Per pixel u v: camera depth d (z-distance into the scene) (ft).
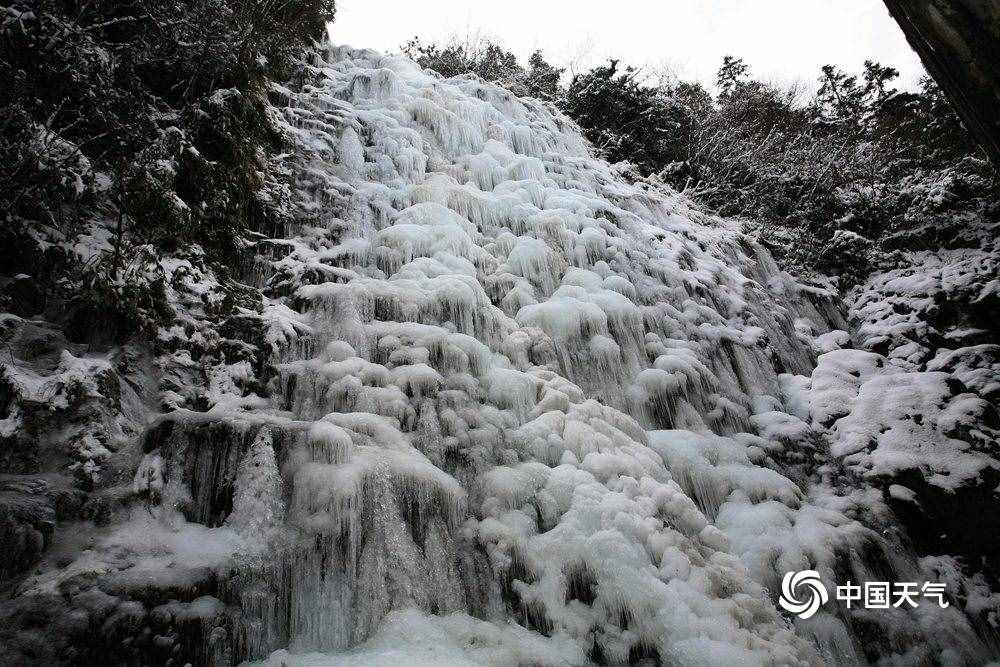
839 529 18.19
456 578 11.75
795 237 44.06
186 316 14.93
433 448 14.11
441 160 29.76
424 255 21.71
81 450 10.52
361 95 32.27
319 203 22.63
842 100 64.59
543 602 11.94
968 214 39.14
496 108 38.96
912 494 20.53
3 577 8.50
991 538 19.92
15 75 13.58
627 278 26.81
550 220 26.89
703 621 11.93
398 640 10.04
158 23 19.11
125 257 13.89
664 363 22.08
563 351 20.38
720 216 47.39
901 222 41.42
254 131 21.25
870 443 22.65
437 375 15.65
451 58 53.93
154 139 16.67
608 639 11.69
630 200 35.78
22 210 13.55
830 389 25.88
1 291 12.28
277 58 25.40
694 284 29.22
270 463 11.36
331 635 10.08
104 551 9.21
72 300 13.00
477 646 10.48
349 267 20.21
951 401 24.58
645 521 13.79
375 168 26.58
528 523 13.30
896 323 31.94
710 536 14.85
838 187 49.70
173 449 10.96
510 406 16.39
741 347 26.53
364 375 14.87
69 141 15.51
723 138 55.11
